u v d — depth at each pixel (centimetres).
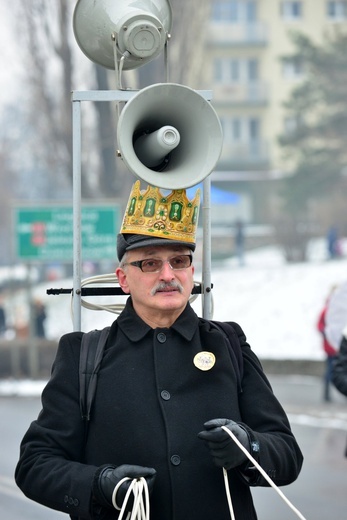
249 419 595
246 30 9550
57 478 566
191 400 584
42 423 590
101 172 5303
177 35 5141
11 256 3841
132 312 604
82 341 605
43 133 5438
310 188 7744
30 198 11275
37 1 4991
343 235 7769
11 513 1488
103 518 571
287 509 1475
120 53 662
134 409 580
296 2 9575
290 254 6812
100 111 5184
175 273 591
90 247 3359
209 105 583
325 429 2289
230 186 9194
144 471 552
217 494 574
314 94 7769
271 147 9588
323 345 2778
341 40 7669
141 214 591
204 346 600
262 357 3622
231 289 5794
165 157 603
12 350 3569
